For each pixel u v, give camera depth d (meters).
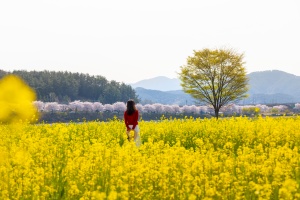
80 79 189.75
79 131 18.44
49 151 10.05
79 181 6.37
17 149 9.38
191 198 4.59
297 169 7.00
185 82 44.75
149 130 18.44
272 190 5.95
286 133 15.05
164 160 7.78
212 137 16.08
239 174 7.14
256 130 16.62
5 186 5.81
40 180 6.35
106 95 190.12
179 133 17.38
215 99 44.19
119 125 20.77
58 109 118.25
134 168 7.12
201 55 43.34
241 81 43.41
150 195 5.85
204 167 7.40
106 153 8.25
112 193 4.39
